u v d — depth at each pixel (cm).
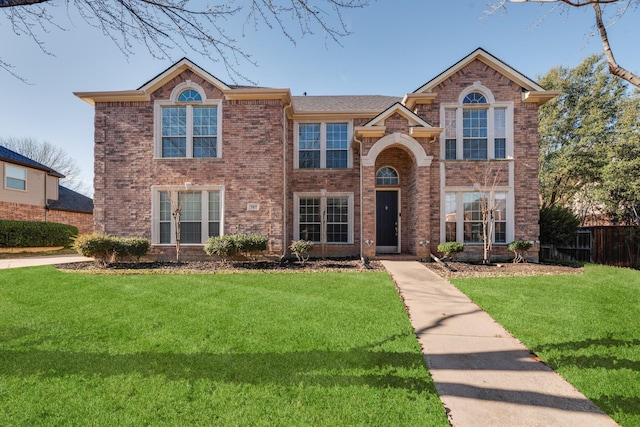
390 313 524
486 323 491
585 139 1814
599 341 409
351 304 575
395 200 1305
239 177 1156
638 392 294
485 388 306
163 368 337
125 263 1036
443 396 293
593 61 1850
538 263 1087
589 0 475
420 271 911
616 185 1524
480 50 1159
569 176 1864
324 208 1302
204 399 281
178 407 270
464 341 422
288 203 1283
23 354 371
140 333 438
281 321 485
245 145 1159
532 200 1155
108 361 353
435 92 1184
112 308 552
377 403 276
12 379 314
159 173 1166
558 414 266
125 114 1171
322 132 1323
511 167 1159
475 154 1185
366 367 340
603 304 573
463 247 1062
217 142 1166
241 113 1161
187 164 1164
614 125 1766
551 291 668
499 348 399
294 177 1309
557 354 373
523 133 1168
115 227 1166
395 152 1291
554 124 1969
